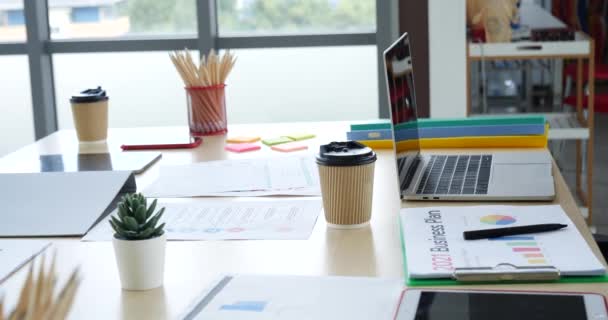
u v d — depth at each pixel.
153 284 1.16
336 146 1.45
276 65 3.75
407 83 1.82
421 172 1.75
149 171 1.87
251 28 3.74
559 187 1.64
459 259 1.19
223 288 1.12
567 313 0.98
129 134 2.32
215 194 1.65
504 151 1.95
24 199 1.59
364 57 3.68
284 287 1.12
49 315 0.61
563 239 1.26
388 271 1.19
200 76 2.23
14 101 3.84
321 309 1.04
